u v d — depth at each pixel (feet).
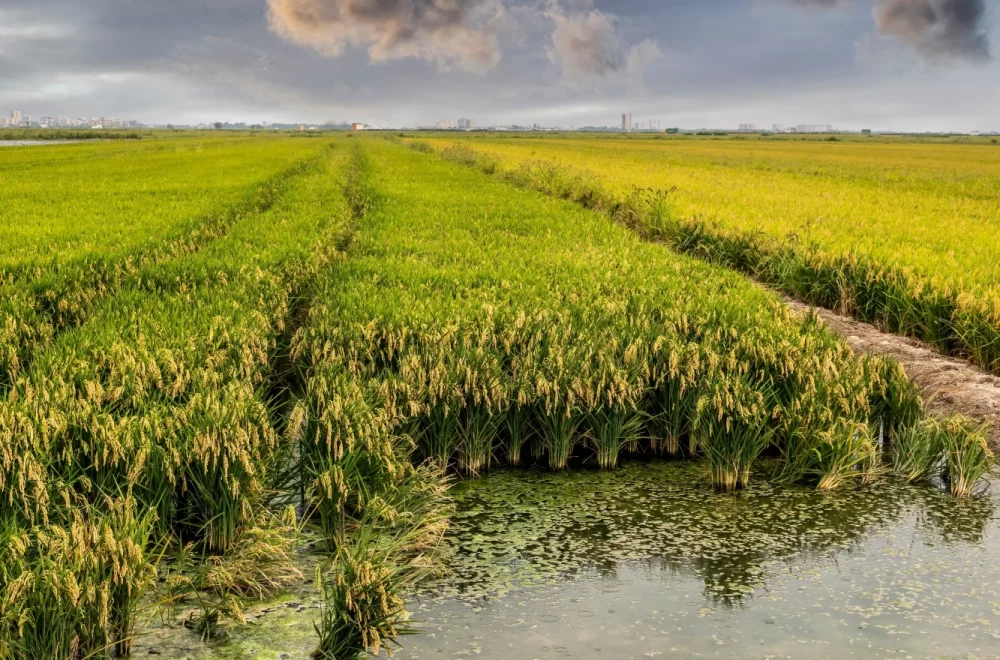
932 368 32.01
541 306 31.22
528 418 23.98
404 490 19.38
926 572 17.28
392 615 13.96
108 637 13.43
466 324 27.63
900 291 37.70
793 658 13.98
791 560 17.88
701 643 14.46
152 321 27.48
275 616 15.38
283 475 19.63
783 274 47.11
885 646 14.38
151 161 166.91
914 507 20.89
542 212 70.08
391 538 18.56
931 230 57.57
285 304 33.35
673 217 63.31
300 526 17.81
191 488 17.94
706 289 36.14
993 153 270.87
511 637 14.67
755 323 29.32
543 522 19.98
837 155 243.81
